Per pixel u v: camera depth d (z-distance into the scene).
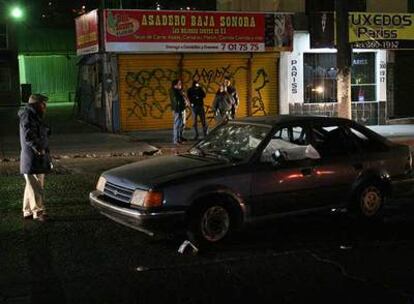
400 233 8.25
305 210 8.07
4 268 6.77
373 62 23.22
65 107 34.16
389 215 9.31
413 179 9.07
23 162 8.77
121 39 20.06
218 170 7.46
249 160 7.69
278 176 7.78
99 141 18.59
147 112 21.16
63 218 9.09
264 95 22.39
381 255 7.22
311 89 22.61
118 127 20.77
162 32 20.47
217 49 21.16
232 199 7.49
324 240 7.89
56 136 19.91
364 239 7.94
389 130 21.20
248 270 6.67
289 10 22.19
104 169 13.97
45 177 12.81
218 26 21.08
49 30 39.81
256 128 8.18
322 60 22.59
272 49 21.80
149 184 7.18
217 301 5.75
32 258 7.13
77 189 11.48
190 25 20.73
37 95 8.77
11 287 6.16
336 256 7.18
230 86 19.05
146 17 20.25
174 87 17.89
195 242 7.32
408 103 23.80
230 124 8.62
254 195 7.62
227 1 25.31
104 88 20.75
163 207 7.09
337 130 8.53
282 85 22.31
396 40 22.78
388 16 22.59
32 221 8.90
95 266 6.82
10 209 9.77
